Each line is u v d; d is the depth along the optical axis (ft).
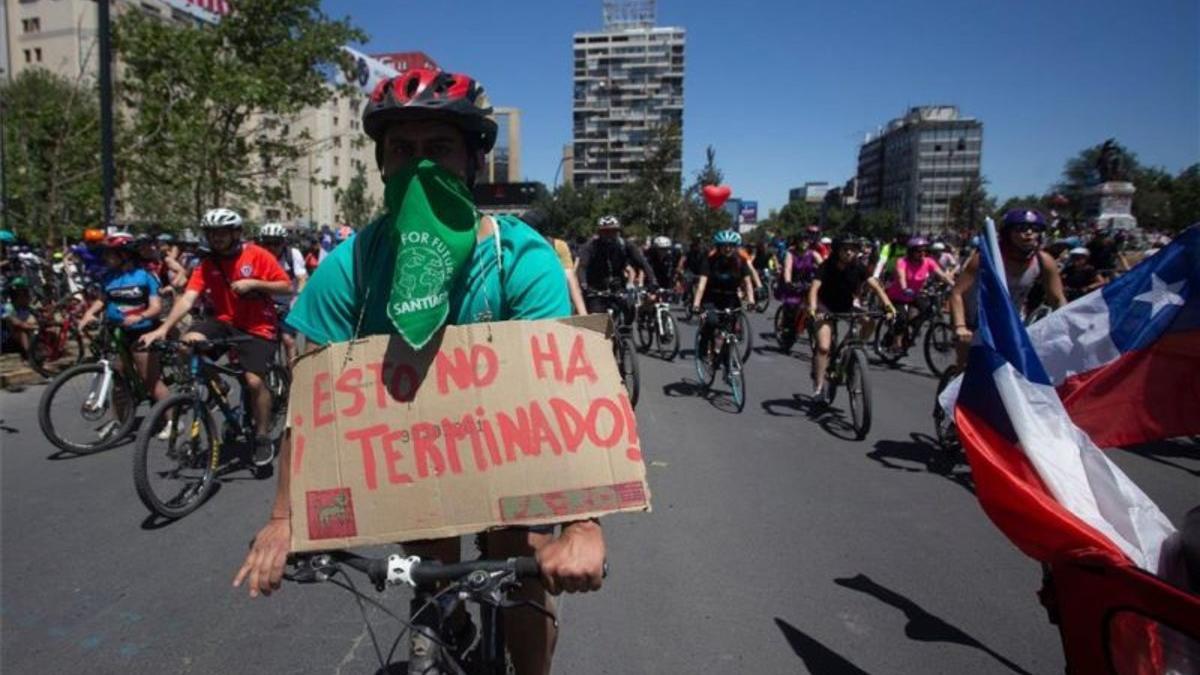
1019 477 6.29
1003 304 6.63
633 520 14.33
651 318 37.76
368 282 5.83
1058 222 65.10
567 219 177.88
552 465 5.16
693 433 21.24
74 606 10.91
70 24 145.59
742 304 29.30
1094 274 37.04
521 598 6.11
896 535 13.71
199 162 45.83
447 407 5.24
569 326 5.47
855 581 11.82
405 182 5.37
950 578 11.96
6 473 17.20
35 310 30.99
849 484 16.63
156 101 46.75
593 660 9.53
